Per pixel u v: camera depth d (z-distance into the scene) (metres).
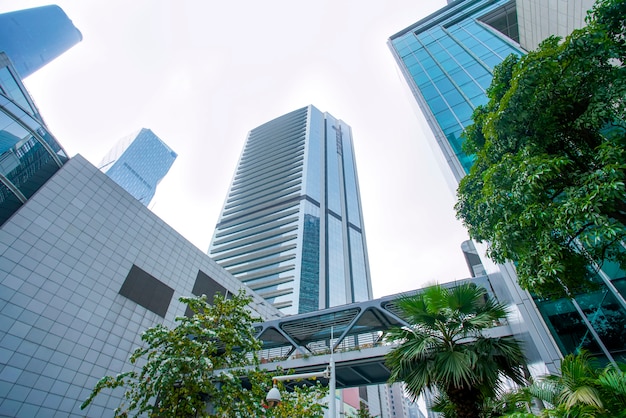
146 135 188.25
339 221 119.69
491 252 9.24
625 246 10.20
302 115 155.25
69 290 26.69
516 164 7.90
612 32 7.79
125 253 32.47
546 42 8.70
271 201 122.50
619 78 7.19
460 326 9.10
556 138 8.15
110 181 33.56
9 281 23.27
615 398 5.59
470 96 24.38
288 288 89.88
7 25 109.44
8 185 25.44
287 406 15.47
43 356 23.59
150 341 12.76
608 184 6.16
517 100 8.32
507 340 8.34
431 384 8.36
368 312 25.98
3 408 20.77
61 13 128.50
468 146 11.60
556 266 6.93
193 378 11.74
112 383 11.87
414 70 33.16
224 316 14.53
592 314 11.58
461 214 10.78
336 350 23.41
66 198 29.02
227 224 126.19
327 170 134.00
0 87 26.84
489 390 7.96
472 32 34.34
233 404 12.09
